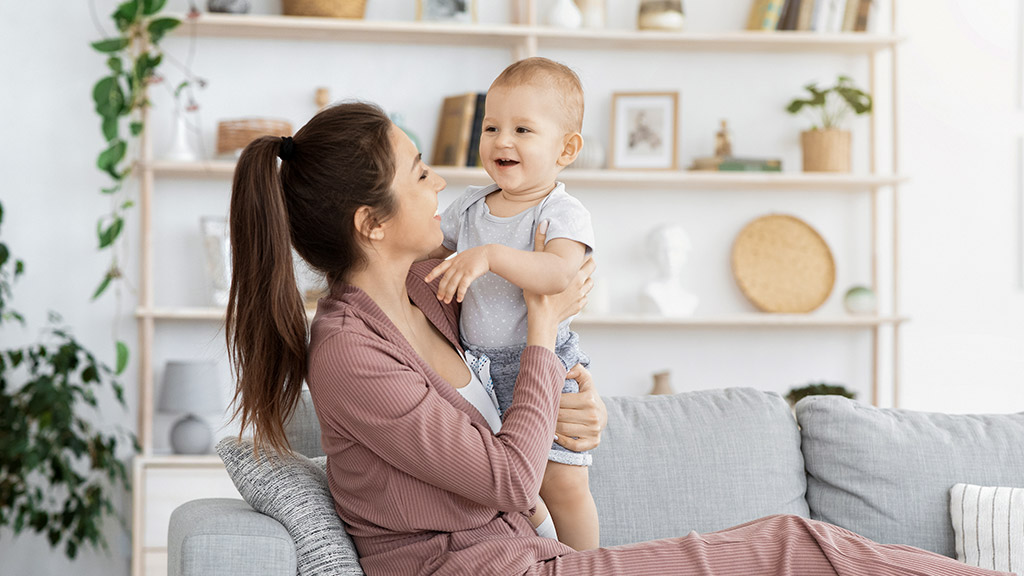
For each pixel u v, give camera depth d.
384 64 3.88
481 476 1.44
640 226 4.02
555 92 1.68
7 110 3.65
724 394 2.26
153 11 3.32
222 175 3.70
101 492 3.41
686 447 2.11
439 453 1.43
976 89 4.14
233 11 3.57
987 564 2.00
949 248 4.12
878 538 2.11
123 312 3.72
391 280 1.64
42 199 3.67
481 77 3.92
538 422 1.50
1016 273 4.14
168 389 3.50
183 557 1.49
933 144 4.13
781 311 3.99
